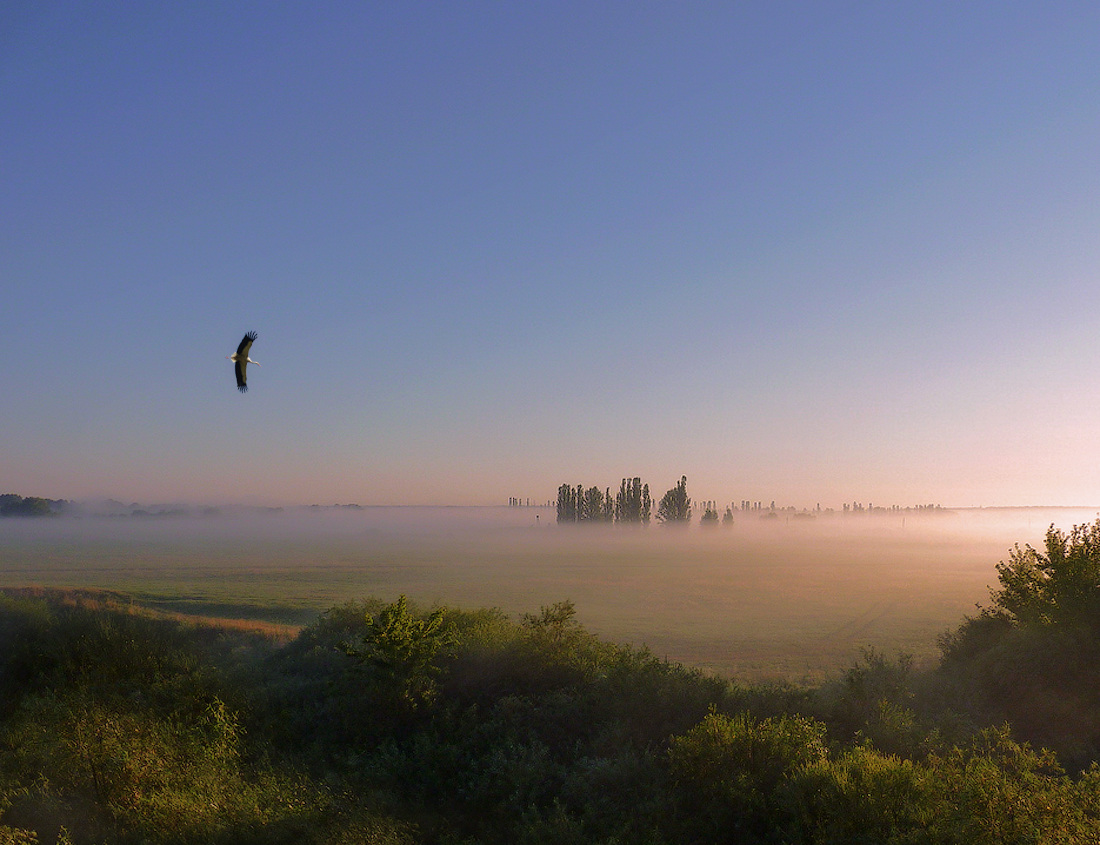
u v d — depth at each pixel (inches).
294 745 439.8
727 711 436.5
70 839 272.4
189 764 361.4
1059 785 334.6
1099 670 486.9
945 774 317.1
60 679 485.7
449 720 447.8
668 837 313.0
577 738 429.4
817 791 314.7
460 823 351.6
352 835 300.5
